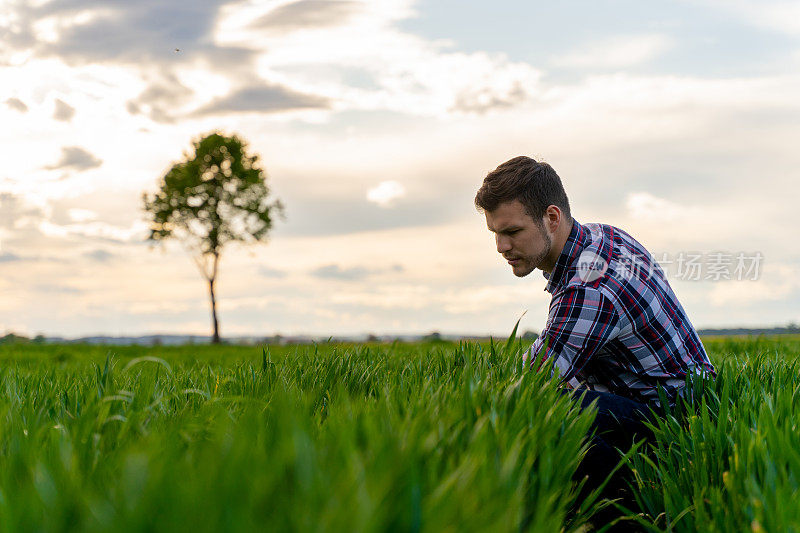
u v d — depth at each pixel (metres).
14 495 1.39
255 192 39.38
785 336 8.88
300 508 1.17
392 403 2.29
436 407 2.10
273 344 13.66
